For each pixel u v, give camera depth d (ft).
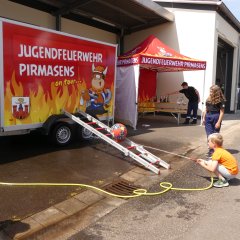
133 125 36.52
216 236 12.40
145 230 12.94
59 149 25.53
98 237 12.41
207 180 19.12
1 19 21.45
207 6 46.93
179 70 46.93
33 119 24.32
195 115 42.27
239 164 22.91
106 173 20.17
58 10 40.22
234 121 48.06
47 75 25.02
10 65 22.29
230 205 15.34
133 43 54.29
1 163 21.54
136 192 16.98
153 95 50.80
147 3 42.73
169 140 30.86
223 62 63.46
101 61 30.14
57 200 15.84
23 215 14.16
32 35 23.54
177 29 49.60
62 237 12.42
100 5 42.11
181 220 13.79
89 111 29.35
